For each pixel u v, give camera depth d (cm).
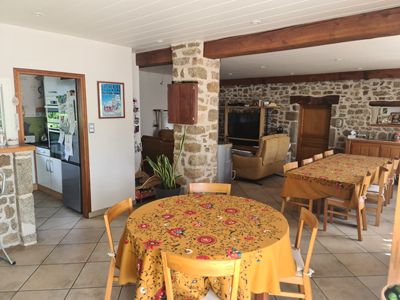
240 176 613
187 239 176
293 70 676
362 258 299
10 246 313
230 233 185
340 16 268
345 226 381
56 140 447
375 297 237
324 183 359
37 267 275
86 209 399
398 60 520
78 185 407
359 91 690
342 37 272
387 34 257
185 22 292
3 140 303
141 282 165
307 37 293
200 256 156
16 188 309
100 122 399
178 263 144
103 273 266
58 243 324
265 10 253
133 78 492
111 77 405
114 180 427
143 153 665
